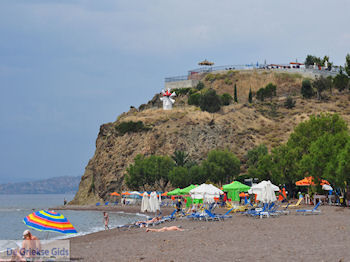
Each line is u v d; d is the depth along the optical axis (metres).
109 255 25.16
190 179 119.62
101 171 159.50
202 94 185.25
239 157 153.00
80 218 85.94
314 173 73.44
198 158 153.88
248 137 164.25
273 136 165.38
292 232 31.88
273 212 50.72
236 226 38.97
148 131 162.50
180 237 32.62
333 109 178.38
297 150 91.94
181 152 145.25
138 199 126.06
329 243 25.53
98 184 158.50
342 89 194.62
